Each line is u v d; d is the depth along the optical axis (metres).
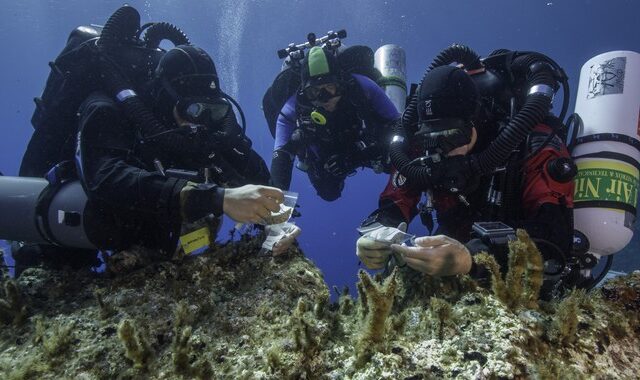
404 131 2.65
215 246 2.18
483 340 1.35
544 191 2.12
